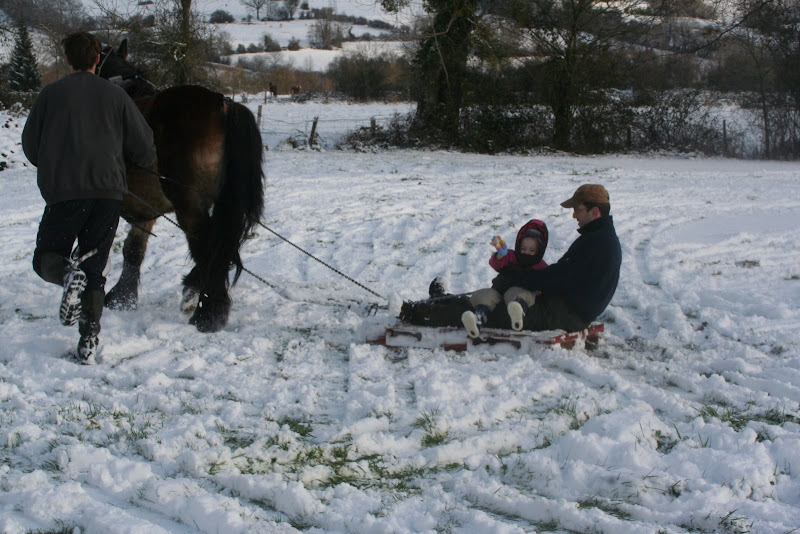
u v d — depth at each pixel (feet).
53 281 15.69
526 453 11.42
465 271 26.04
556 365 16.07
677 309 20.79
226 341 17.56
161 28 84.02
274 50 244.01
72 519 9.35
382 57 157.58
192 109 17.79
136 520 9.13
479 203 41.24
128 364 15.69
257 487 10.08
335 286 23.29
